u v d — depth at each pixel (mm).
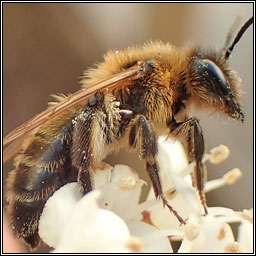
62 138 63
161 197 62
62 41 82
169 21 82
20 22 81
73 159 63
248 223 61
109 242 56
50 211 59
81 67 82
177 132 65
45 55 81
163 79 65
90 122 63
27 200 63
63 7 82
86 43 82
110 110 64
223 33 82
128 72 64
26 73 81
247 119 79
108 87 64
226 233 60
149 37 82
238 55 80
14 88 80
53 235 59
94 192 57
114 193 62
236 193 77
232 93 66
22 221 63
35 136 64
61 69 81
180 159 65
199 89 66
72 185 61
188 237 59
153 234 60
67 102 63
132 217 62
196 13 82
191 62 66
